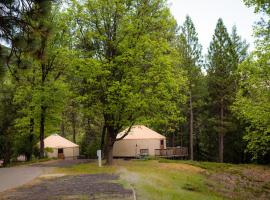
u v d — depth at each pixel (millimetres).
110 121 30031
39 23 8992
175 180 22531
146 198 13961
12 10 8570
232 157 53438
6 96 40938
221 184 26016
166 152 45562
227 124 50531
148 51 30016
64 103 36750
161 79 29531
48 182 19562
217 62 53219
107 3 29672
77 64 29172
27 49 9109
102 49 30953
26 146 40688
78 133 79688
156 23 30500
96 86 30109
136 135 46406
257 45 25047
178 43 53500
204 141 57625
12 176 23078
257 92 26891
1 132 42062
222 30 53781
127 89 27938
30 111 36531
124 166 29484
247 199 21812
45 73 36125
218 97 52969
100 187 16828
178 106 54906
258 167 38906
